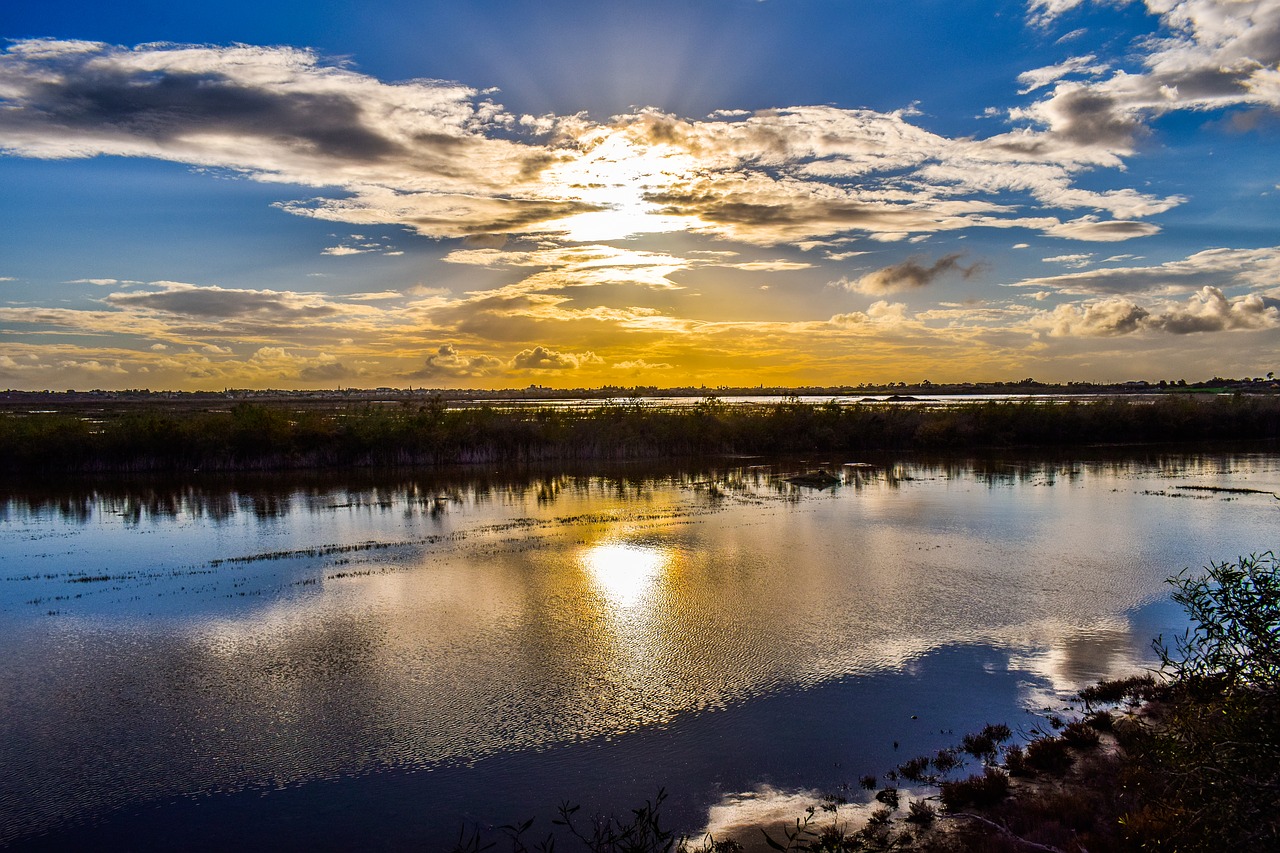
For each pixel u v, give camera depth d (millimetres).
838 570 22406
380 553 25344
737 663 15242
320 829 9938
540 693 13938
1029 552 24562
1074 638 16391
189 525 31047
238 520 32125
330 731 12594
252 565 23875
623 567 23031
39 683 14727
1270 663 6027
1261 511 31734
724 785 10797
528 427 57750
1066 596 19469
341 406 116188
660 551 25188
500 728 12625
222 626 17953
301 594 20484
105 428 51656
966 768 11023
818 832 9453
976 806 9898
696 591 20312
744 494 38438
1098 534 27312
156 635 17391
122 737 12492
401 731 12555
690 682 14352
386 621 18125
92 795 10805
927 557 23969
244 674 15023
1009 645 16031
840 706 13227
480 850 9289
